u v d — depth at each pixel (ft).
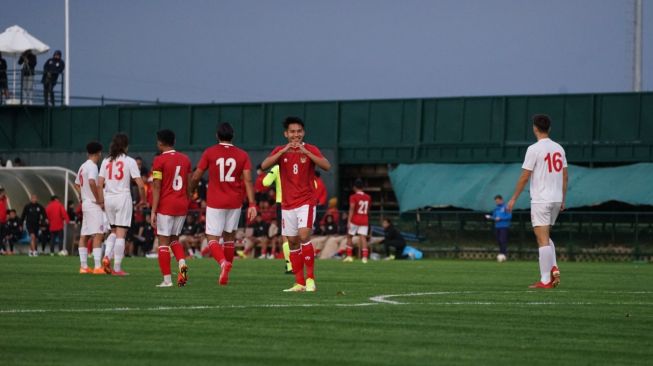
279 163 115.44
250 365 61.00
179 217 123.34
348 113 311.06
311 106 314.35
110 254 152.15
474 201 277.85
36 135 346.54
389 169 307.58
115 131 336.70
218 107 324.39
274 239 257.55
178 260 124.06
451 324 81.56
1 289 117.60
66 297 105.09
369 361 62.54
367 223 229.86
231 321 81.87
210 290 116.78
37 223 267.59
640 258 241.55
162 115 331.36
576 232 248.11
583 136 286.46
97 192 151.84
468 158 297.33
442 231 260.01
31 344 68.28
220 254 125.18
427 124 302.86
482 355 65.46
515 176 283.38
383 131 307.17
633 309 95.76
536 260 249.96
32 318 83.10
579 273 174.60
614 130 283.18
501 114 294.25
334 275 158.92
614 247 244.22
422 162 302.04
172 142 123.03
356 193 228.43
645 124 279.90
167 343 69.21
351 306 94.94
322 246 258.16
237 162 123.34
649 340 73.36
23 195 308.40
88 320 81.87
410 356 64.64
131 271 163.22
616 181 270.05
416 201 287.28
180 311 89.20
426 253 261.24
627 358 65.31
